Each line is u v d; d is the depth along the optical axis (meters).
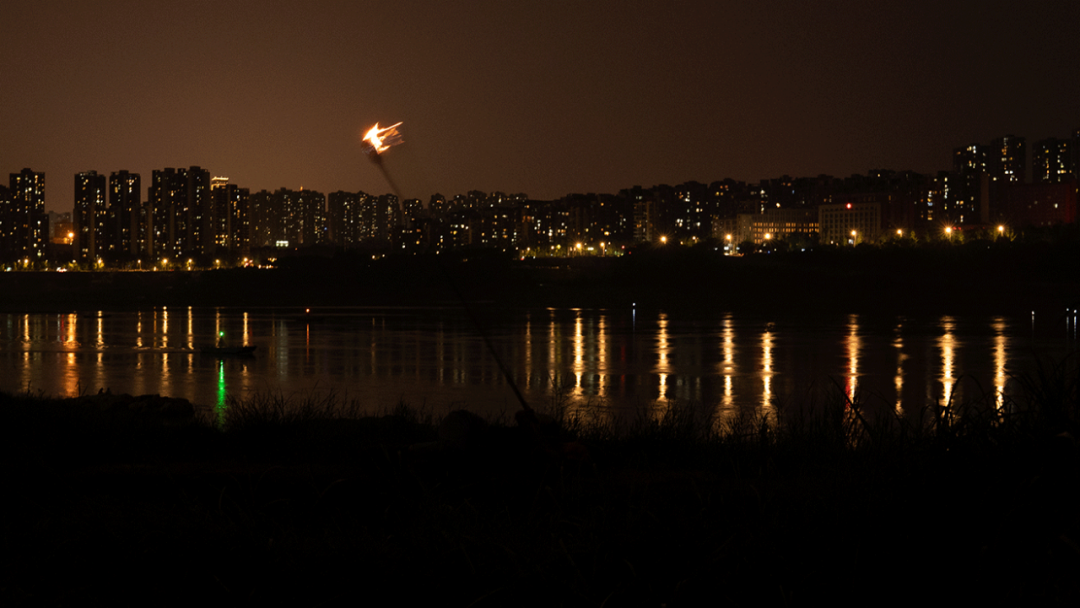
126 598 4.29
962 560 4.07
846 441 6.75
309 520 5.29
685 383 34.84
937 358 44.91
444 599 4.14
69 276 144.50
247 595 4.23
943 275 111.19
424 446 5.61
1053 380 5.48
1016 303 90.38
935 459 4.69
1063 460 4.60
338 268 128.88
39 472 5.90
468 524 4.72
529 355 48.22
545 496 5.23
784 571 4.10
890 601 3.97
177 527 4.82
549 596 4.08
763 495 4.96
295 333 67.94
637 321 78.56
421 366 42.53
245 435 8.73
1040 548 4.07
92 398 19.31
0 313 103.38
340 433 8.76
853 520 4.34
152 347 56.03
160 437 8.32
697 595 4.05
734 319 79.50
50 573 4.56
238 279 132.88
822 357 46.00
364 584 4.25
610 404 27.86
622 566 4.25
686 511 4.90
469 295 117.00
